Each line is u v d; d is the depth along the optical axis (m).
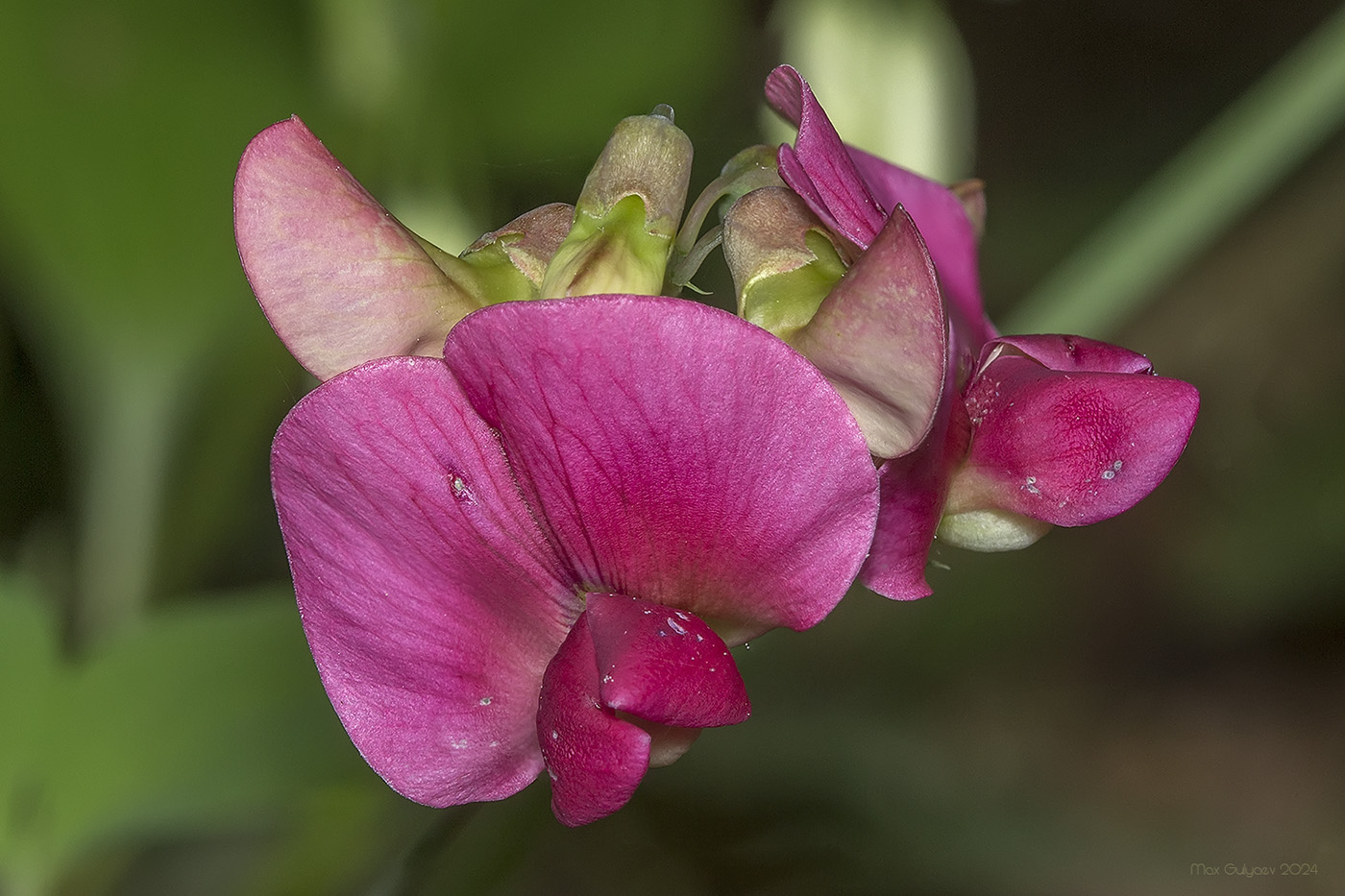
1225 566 0.41
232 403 0.22
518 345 0.16
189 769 0.20
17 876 0.20
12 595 0.20
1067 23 0.56
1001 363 0.18
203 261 0.21
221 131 0.21
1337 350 0.43
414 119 0.21
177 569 0.22
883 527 0.17
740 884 0.32
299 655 0.20
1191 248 0.21
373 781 0.20
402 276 0.17
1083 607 0.41
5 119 0.20
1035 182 0.51
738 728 0.33
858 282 0.16
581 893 0.32
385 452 0.16
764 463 0.16
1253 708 0.40
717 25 0.22
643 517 0.16
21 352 0.27
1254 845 0.38
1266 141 0.21
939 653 0.38
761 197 0.17
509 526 0.16
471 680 0.17
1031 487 0.17
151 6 0.20
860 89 0.22
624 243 0.17
